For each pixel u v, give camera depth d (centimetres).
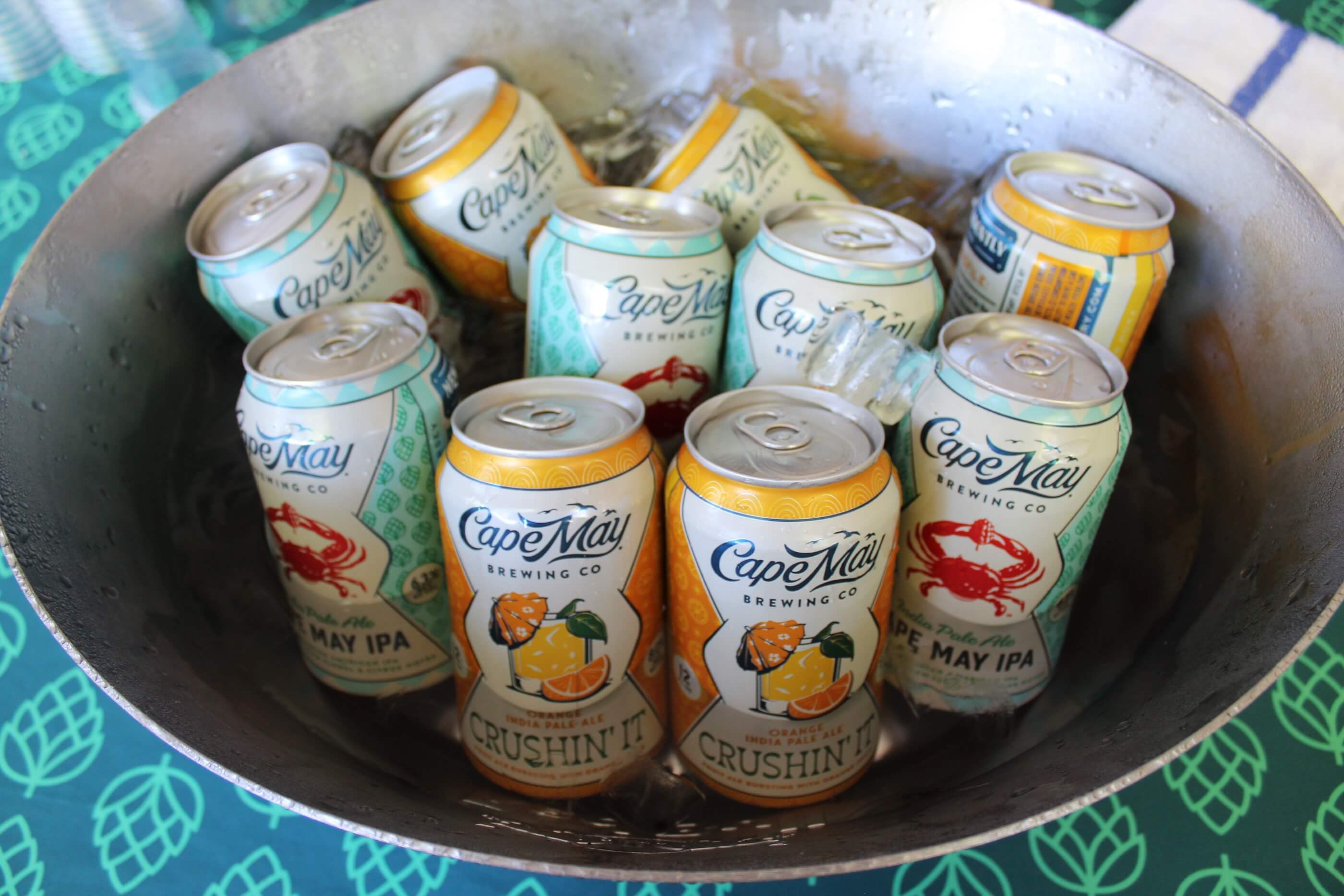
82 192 36
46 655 40
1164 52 46
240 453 41
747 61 45
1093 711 32
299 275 37
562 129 46
